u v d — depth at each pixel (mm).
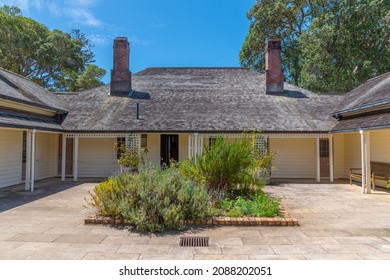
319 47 21156
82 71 34875
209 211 6609
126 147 13875
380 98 11195
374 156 12539
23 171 13266
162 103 15820
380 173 11875
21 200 9188
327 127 13727
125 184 6867
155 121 14070
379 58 21609
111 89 16969
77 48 33312
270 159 12719
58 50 29594
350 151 14812
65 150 14539
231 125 13719
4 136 11828
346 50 21188
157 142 15625
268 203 7344
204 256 4566
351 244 5129
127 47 17094
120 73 17000
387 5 19812
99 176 15406
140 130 13453
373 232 5871
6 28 24844
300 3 24594
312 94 17359
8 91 11305
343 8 20688
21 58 27641
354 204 8695
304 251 4781
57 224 6387
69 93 17719
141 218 5836
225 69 20359
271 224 6293
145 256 4555
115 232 5785
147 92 17219
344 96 16812
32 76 29766
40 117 13109
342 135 15508
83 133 13797
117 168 15383
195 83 18438
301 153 15414
